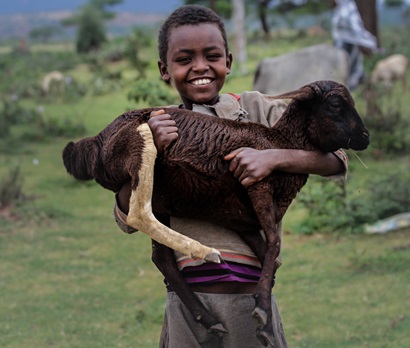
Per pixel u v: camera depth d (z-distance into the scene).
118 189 3.29
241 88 19.16
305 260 7.96
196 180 3.05
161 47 3.43
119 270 8.00
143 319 6.61
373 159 12.06
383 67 17.88
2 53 47.06
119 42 34.75
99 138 3.26
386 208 9.09
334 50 13.36
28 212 10.12
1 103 21.55
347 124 3.15
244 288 3.24
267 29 36.31
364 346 5.82
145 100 8.77
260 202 3.03
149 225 2.93
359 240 8.51
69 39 74.88
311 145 3.22
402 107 16.23
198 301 3.17
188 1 34.28
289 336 6.13
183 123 3.09
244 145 3.09
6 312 6.84
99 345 6.10
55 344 6.14
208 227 3.22
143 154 2.97
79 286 7.50
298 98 3.14
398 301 6.72
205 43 3.30
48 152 14.44
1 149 14.57
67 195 11.20
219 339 3.24
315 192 9.20
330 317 6.45
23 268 8.07
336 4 16.80
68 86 21.67
